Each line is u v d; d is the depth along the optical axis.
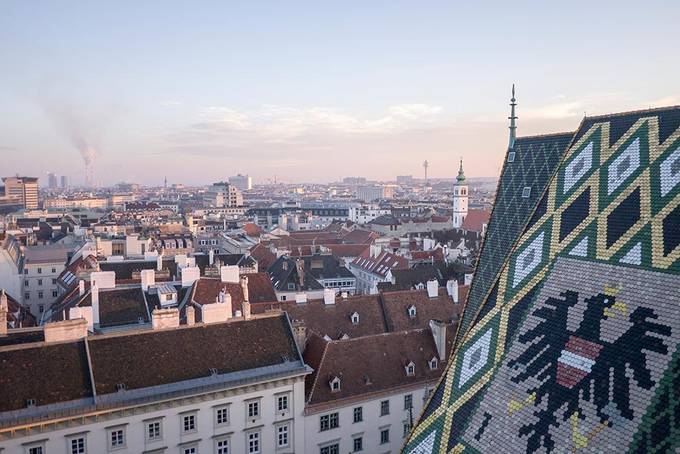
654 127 45.94
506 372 40.88
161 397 61.59
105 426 59.50
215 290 101.06
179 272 127.12
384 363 77.44
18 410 56.25
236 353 69.38
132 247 181.25
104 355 63.75
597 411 32.84
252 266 143.38
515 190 61.34
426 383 77.75
